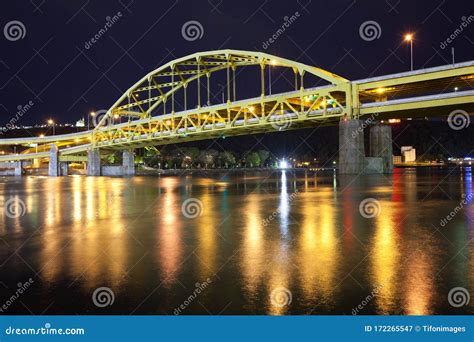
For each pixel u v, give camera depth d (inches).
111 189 1844.2
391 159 3494.1
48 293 315.9
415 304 282.4
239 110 4023.1
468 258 399.5
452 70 2807.6
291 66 3585.1
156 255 431.2
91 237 548.4
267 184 2026.3
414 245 463.5
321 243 482.6
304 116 3422.7
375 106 3093.0
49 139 6033.5
